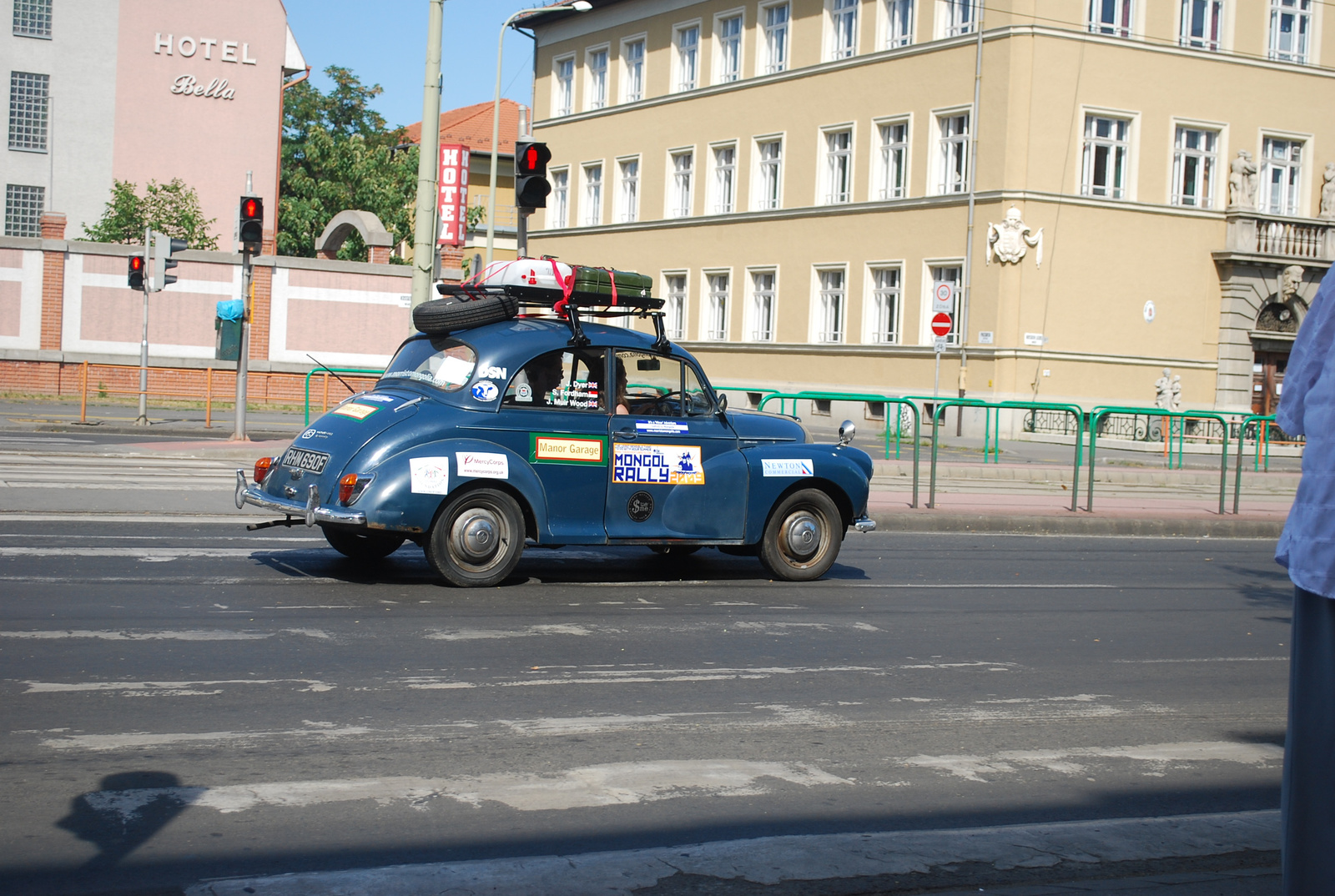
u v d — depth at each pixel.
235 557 10.23
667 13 44.19
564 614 8.62
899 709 6.54
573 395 9.63
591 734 5.77
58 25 48.69
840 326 38.16
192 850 4.19
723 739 5.80
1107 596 10.86
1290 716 3.07
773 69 40.62
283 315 35.81
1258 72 35.47
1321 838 2.99
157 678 6.38
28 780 4.80
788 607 9.39
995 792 5.23
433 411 9.22
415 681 6.59
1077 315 33.50
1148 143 34.19
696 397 10.20
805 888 3.98
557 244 49.66
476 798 4.84
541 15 49.00
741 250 41.31
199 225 44.84
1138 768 5.70
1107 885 4.07
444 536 9.21
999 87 33.09
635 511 9.82
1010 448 27.38
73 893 3.82
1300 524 3.04
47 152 48.88
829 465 10.67
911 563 12.36
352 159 63.09
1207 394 35.19
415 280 15.80
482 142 64.56
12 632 7.21
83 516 12.19
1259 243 35.22
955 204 34.22
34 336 34.06
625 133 46.16
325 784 4.91
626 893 3.88
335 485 8.96
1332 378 3.00
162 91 50.00
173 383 34.72
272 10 51.22
